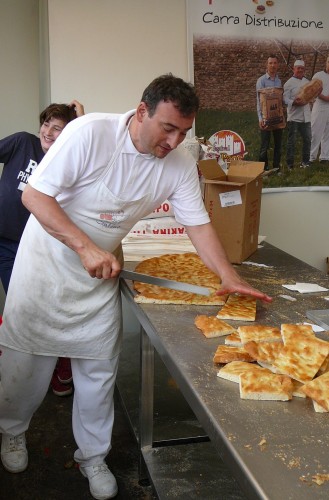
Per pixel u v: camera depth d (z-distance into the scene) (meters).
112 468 2.30
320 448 1.00
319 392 1.16
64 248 1.80
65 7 2.97
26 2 3.19
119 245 2.09
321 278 2.14
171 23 3.15
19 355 1.95
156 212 2.54
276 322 1.64
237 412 1.13
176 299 1.79
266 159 3.48
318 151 3.55
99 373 2.02
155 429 2.39
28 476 2.22
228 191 2.26
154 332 1.57
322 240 3.72
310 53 3.39
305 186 3.59
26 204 1.63
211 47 3.23
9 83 3.26
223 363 1.35
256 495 0.89
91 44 3.05
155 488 1.98
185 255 2.24
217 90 3.31
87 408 2.06
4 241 2.71
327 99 3.48
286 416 1.12
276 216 3.60
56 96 3.07
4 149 2.57
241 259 2.32
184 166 1.80
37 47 3.26
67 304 1.88
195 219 1.89
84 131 1.58
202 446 2.26
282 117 3.44
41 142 2.52
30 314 1.88
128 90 3.16
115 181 1.69
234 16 3.23
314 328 1.59
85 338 1.94
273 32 3.31
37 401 2.10
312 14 3.34
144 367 2.12
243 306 1.74
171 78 1.49
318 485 0.90
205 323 1.57
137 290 1.86
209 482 2.03
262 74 3.35
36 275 1.84
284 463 0.96
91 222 1.76
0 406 2.07
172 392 2.77
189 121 1.49
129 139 1.63
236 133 3.40
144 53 3.14
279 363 1.30
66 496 2.11
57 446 2.43
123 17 3.07
